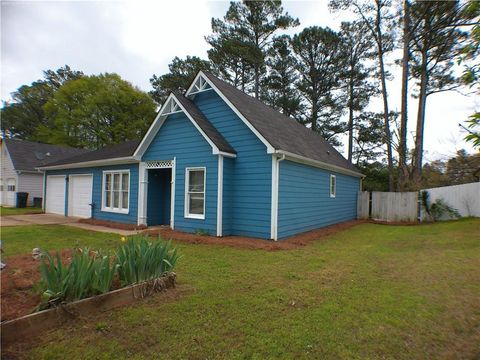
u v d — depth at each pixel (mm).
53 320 2998
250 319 3344
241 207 9227
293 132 12930
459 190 13828
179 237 8672
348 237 9930
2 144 25219
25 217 14500
